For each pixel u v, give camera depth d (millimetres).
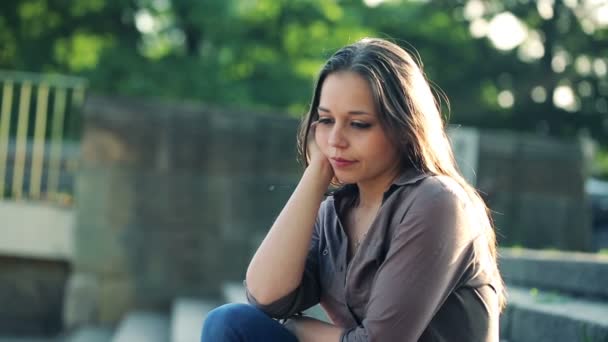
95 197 6773
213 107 6949
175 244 6844
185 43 15523
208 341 2115
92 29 15805
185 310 6156
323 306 2166
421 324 1883
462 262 1905
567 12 22828
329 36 16469
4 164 6984
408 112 1955
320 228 2191
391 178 2031
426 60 22453
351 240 2090
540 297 3740
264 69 15531
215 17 14672
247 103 14422
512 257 4441
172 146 6875
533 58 23094
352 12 19188
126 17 15633
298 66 15992
